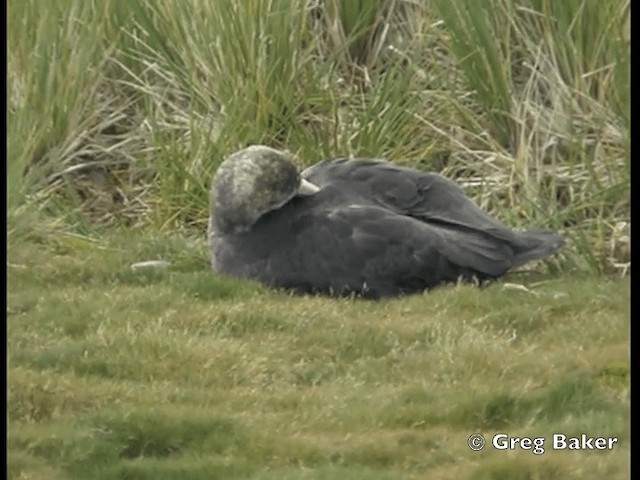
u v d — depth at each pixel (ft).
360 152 45.21
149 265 40.75
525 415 32.60
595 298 37.86
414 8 48.47
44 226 42.91
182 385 33.81
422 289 37.96
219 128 45.83
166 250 41.98
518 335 36.29
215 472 30.07
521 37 46.34
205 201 44.45
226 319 36.55
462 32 45.85
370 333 35.91
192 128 45.27
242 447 31.01
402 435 31.42
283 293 37.96
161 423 31.55
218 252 39.04
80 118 46.55
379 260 37.63
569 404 32.89
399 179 39.47
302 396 33.19
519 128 45.27
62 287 39.58
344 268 37.73
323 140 45.60
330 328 36.17
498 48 45.73
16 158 43.86
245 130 45.34
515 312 36.86
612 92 44.65
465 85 46.60
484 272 38.32
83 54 46.88
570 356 34.96
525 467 30.35
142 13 48.06
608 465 30.53
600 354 34.96
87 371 34.42
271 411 32.60
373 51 48.47
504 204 43.70
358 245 37.68
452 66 47.06
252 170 38.40
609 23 44.78
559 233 40.19
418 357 34.96
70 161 46.16
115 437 31.37
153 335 35.45
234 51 46.37
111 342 35.27
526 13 46.42
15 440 31.30
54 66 46.34
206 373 34.27
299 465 30.48
